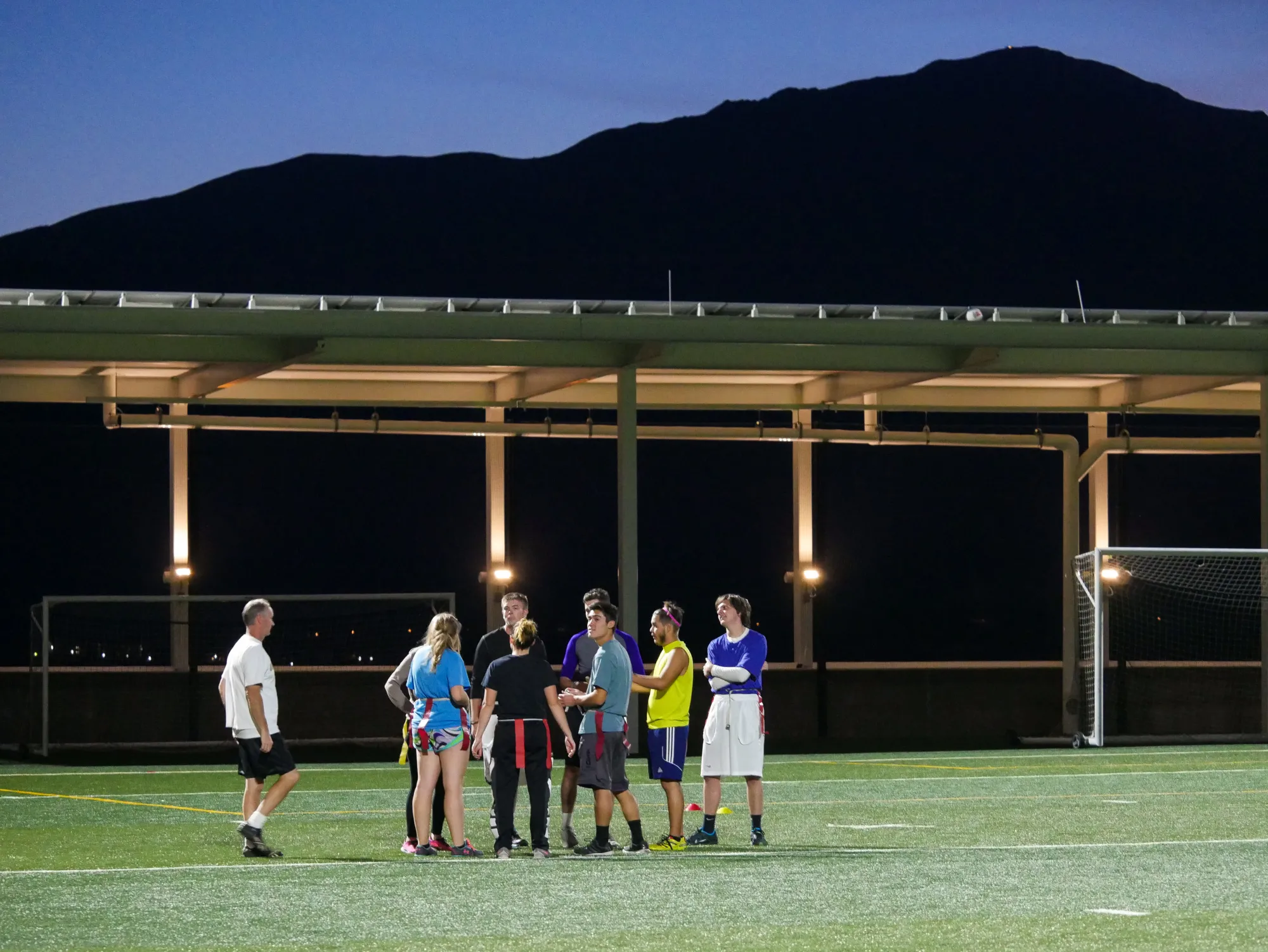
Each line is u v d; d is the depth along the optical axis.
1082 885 9.25
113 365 25.33
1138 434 62.50
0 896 8.83
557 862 10.34
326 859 11.06
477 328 21.59
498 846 10.70
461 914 8.18
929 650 112.88
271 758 11.15
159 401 26.23
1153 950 7.19
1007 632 113.88
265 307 21.83
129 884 9.31
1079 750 23.53
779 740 28.17
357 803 15.47
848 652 112.12
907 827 13.46
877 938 7.48
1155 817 14.16
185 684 26.80
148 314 20.53
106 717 26.36
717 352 23.36
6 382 26.27
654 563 117.44
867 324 22.69
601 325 21.95
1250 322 24.50
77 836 12.73
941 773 19.05
